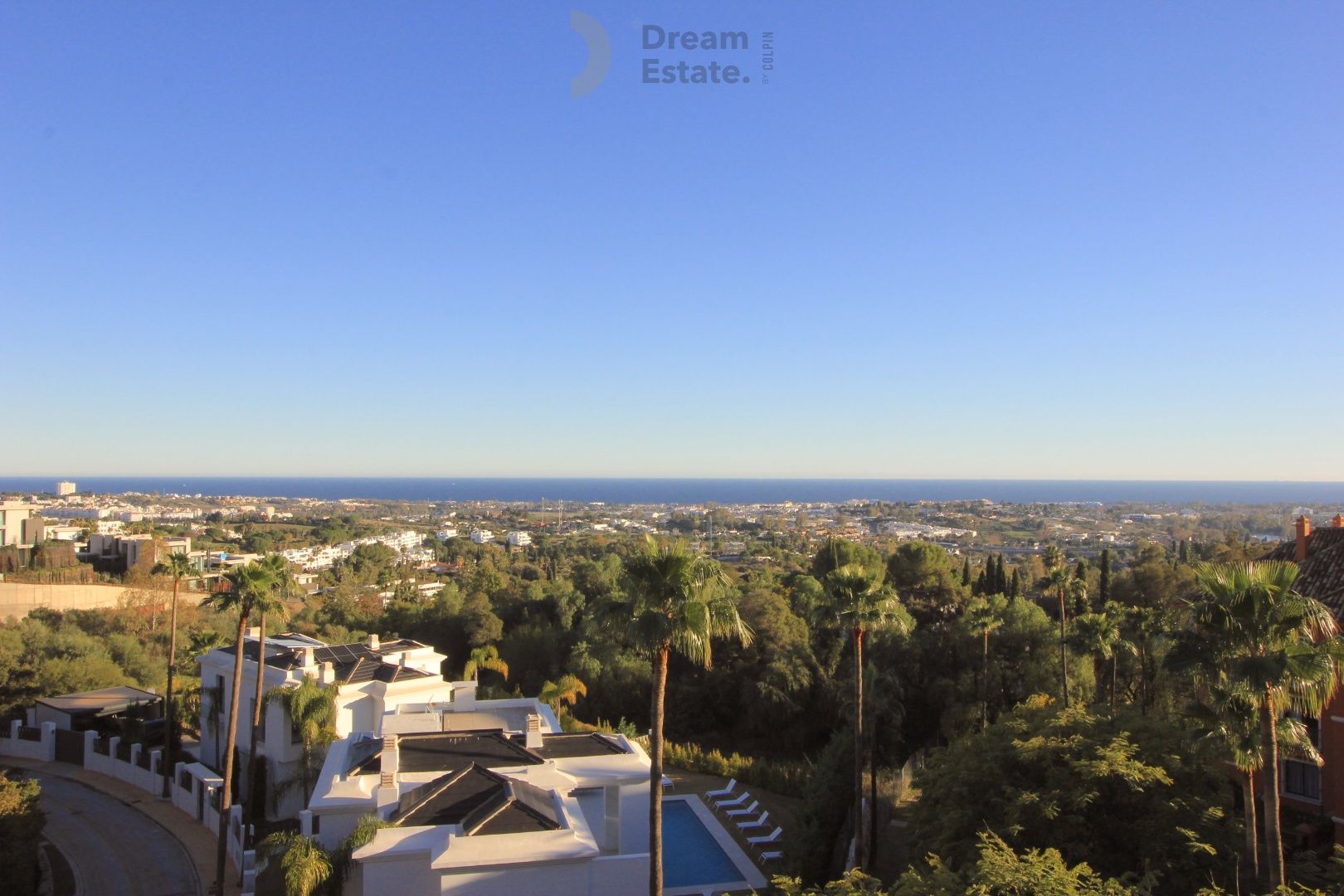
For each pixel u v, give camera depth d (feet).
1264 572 56.18
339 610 276.41
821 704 171.63
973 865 55.88
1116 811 63.16
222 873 92.94
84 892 93.71
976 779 68.95
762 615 191.01
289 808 114.62
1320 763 60.39
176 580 139.03
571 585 258.57
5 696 157.69
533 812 69.36
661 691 65.87
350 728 118.73
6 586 266.77
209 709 137.18
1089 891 46.52
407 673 125.90
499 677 207.82
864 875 56.13
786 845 97.45
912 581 249.34
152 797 125.90
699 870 94.38
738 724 183.93
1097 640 132.16
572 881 65.41
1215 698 58.03
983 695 149.89
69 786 131.54
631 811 87.40
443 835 66.95
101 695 161.89
